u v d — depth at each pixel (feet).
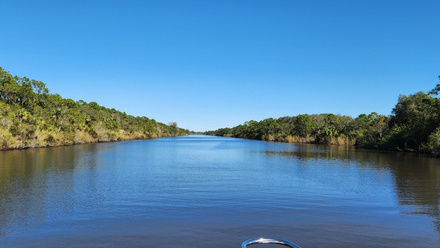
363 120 318.04
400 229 28.17
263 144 274.98
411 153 145.79
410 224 29.76
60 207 35.96
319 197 42.24
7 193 44.11
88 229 27.76
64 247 23.41
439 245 24.18
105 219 30.94
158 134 602.44
